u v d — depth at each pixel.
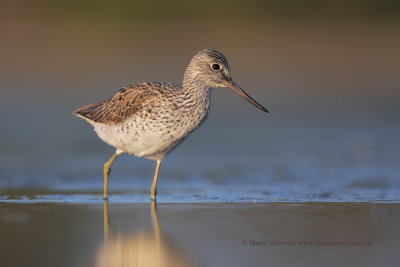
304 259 12.31
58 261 12.17
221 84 18.39
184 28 49.09
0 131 28.92
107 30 48.16
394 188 19.50
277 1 53.06
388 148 25.94
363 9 53.06
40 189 19.67
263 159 24.47
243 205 17.09
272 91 37.69
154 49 45.16
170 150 18.23
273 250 12.79
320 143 27.22
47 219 15.34
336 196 18.33
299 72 41.78
